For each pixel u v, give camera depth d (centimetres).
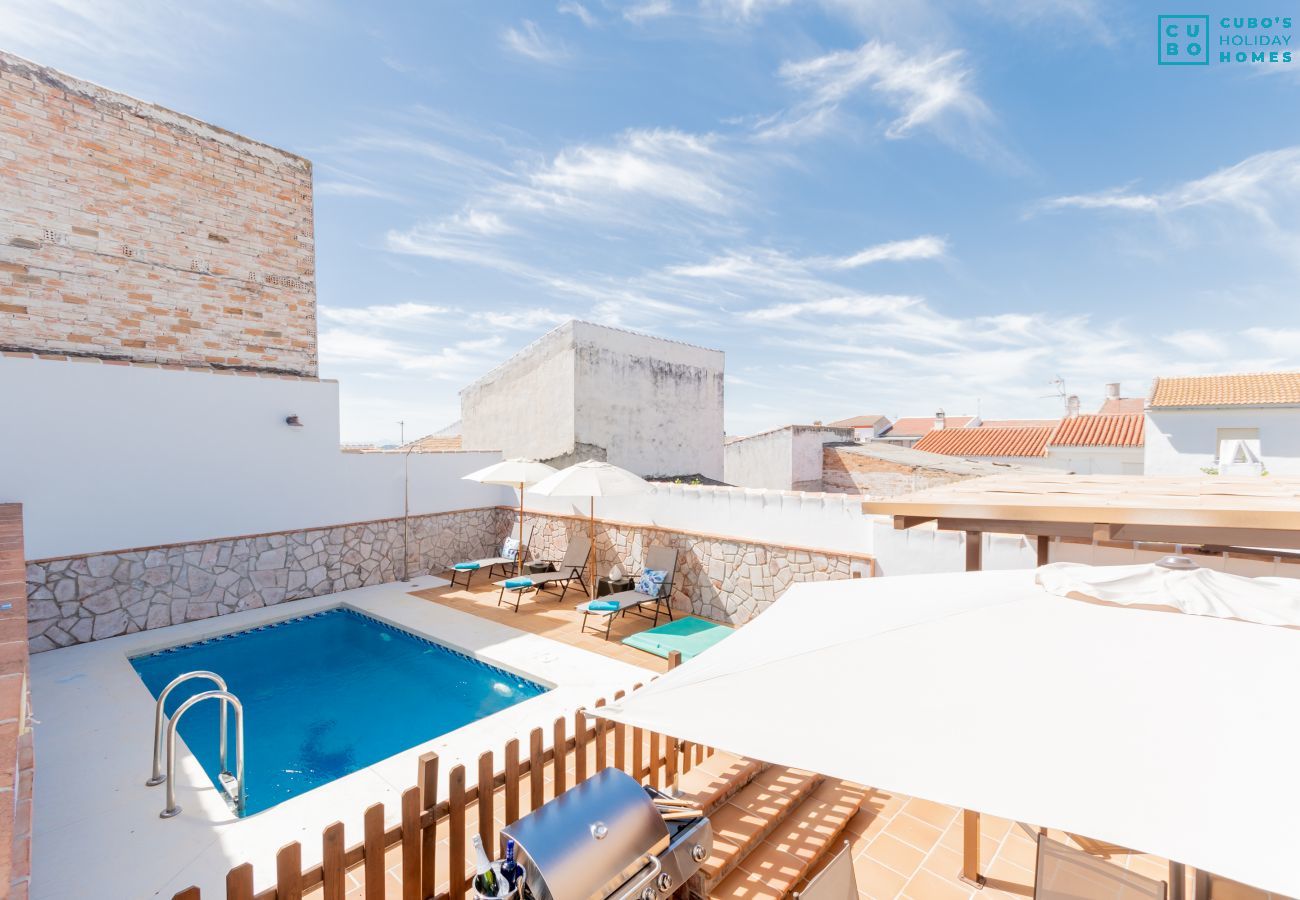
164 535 1019
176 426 1034
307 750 660
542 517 1437
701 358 2064
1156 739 182
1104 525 409
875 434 5153
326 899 301
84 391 939
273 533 1151
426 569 1422
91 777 574
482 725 679
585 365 1664
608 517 1277
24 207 970
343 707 772
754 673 247
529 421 1769
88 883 438
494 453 1579
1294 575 488
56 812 518
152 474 1006
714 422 2117
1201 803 162
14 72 959
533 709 715
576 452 1641
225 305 1193
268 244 1254
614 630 1011
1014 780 179
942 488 588
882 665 236
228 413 1096
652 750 496
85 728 675
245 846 480
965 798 176
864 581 383
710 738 220
